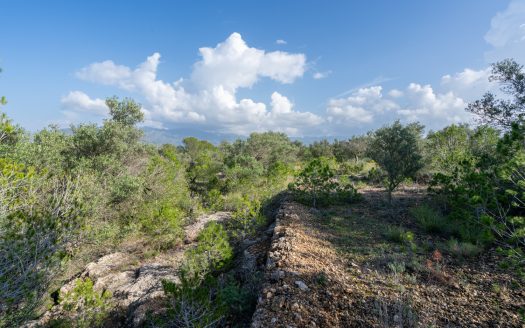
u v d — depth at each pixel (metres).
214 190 13.75
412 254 4.83
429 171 11.09
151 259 8.32
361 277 4.11
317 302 3.47
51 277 4.34
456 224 5.90
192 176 20.34
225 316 3.78
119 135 12.40
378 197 9.79
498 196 4.75
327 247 5.38
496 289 3.52
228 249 5.95
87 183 7.57
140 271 7.32
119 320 5.30
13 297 3.53
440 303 3.39
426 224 6.14
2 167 4.25
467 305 3.31
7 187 4.10
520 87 7.16
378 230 6.34
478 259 4.49
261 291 3.83
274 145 27.94
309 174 9.21
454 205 5.86
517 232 3.49
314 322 3.11
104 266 7.91
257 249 6.23
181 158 28.03
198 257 5.92
